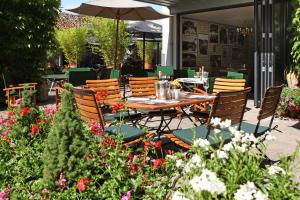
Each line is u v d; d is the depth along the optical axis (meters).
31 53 9.75
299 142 2.04
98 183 2.39
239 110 3.69
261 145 2.19
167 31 12.79
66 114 2.55
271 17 8.66
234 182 1.71
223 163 1.86
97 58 20.39
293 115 7.27
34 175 2.67
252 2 10.21
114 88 5.43
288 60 9.13
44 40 9.88
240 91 3.57
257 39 8.89
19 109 3.41
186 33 13.87
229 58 16.78
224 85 5.82
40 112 3.47
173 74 10.69
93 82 5.19
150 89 6.09
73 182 2.42
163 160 2.48
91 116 3.61
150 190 2.30
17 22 9.12
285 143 5.13
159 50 20.05
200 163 1.88
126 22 15.57
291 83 8.38
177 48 12.79
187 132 3.70
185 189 1.81
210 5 11.34
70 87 3.80
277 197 1.68
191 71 10.23
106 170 2.44
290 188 1.75
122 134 3.09
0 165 2.72
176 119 7.09
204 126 4.03
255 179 1.75
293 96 7.33
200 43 14.73
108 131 3.59
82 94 3.64
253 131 3.81
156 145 2.86
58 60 18.67
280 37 9.00
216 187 1.53
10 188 2.45
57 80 10.36
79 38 16.56
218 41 15.97
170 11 12.63
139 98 4.59
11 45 9.20
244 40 17.91
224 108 3.44
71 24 17.58
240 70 13.59
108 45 15.59
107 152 2.65
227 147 1.96
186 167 1.93
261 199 1.54
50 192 2.34
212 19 14.80
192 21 14.23
